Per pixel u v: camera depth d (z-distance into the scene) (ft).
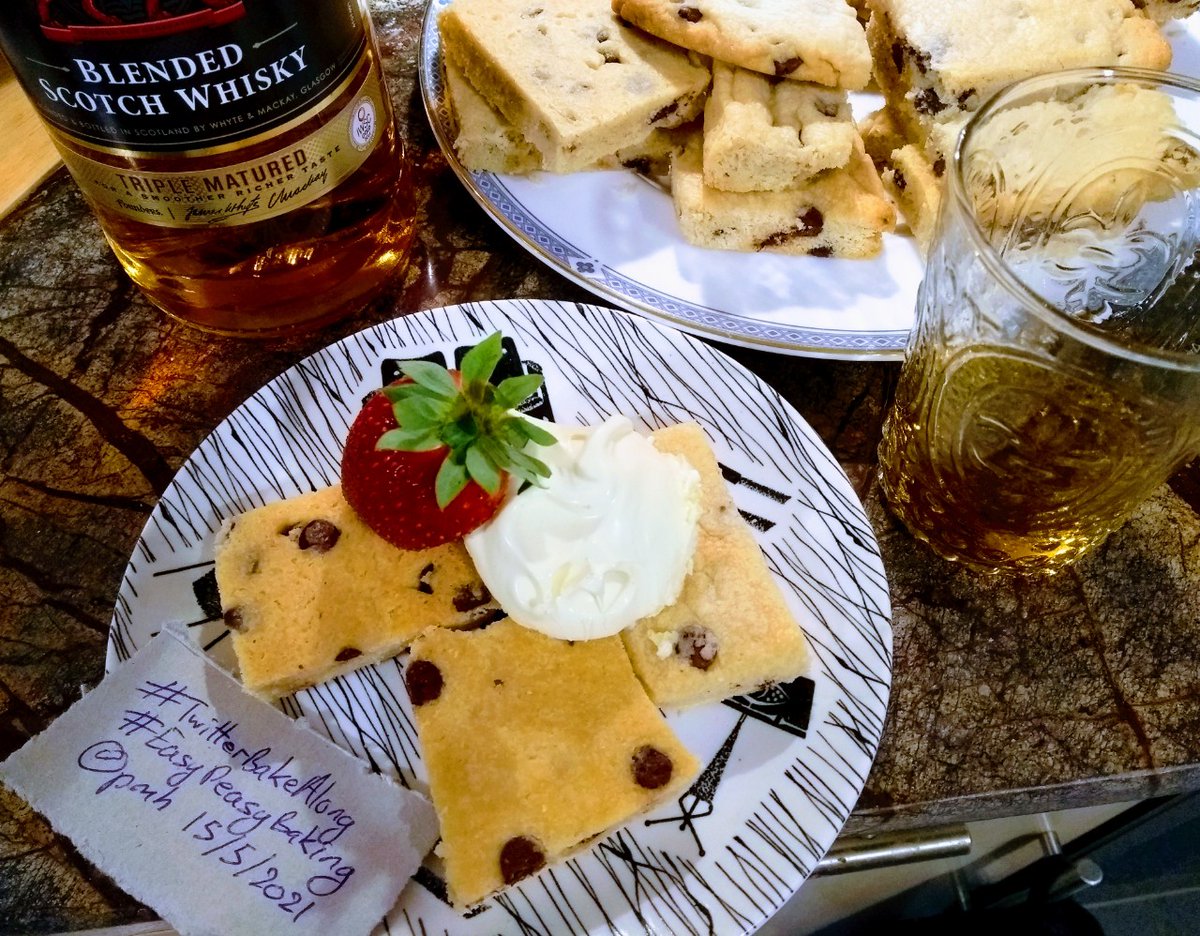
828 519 0.87
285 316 0.99
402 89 1.19
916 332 0.89
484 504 0.79
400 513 0.79
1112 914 1.08
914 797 0.80
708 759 0.77
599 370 0.94
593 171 1.09
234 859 0.72
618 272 1.01
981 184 0.86
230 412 0.96
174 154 0.78
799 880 0.72
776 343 0.97
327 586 0.82
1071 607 0.87
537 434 0.74
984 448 0.83
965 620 0.87
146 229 0.90
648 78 1.09
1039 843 0.99
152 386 0.98
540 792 0.74
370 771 0.76
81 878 0.75
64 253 1.06
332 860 0.72
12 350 1.00
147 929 0.77
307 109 0.80
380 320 1.03
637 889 0.72
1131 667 0.85
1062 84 0.82
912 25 1.10
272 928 0.70
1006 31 1.09
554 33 1.12
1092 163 0.90
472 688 0.78
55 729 0.76
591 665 0.79
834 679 0.80
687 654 0.79
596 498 0.80
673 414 0.92
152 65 0.71
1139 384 0.72
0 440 0.95
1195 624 0.87
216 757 0.76
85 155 0.80
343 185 0.91
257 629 0.80
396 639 0.81
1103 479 0.80
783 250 1.05
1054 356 0.75
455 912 0.71
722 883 0.72
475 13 1.12
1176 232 0.93
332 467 0.90
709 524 0.85
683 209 1.03
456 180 1.13
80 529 0.90
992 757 0.81
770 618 0.80
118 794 0.74
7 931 0.74
